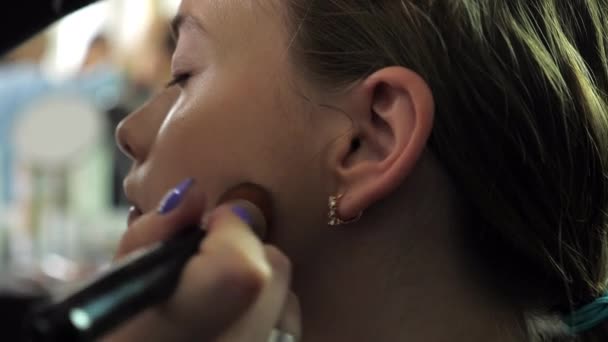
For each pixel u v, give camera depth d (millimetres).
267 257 632
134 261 563
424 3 758
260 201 746
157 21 2197
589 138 786
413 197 765
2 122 2158
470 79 747
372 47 753
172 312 574
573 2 835
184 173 780
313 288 775
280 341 723
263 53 770
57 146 2070
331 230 759
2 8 948
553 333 850
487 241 779
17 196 2119
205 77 791
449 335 783
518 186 760
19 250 2027
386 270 771
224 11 792
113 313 507
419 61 743
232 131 768
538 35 791
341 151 744
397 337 779
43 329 472
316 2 766
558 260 782
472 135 748
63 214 2074
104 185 2092
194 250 601
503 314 802
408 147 721
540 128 761
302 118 754
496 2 783
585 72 807
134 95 2160
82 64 2314
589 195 794
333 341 790
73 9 970
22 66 2352
